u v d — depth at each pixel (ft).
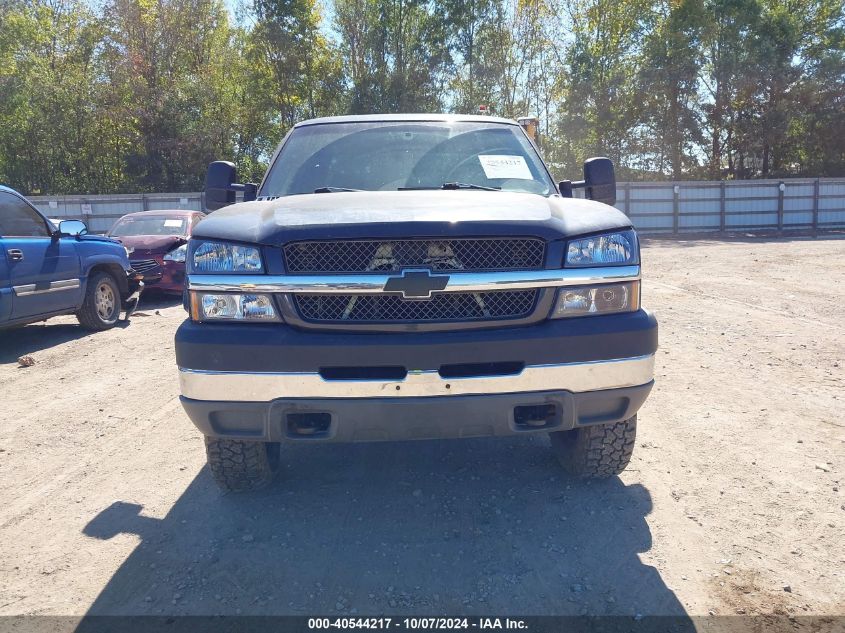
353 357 9.57
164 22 129.08
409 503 11.94
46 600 9.34
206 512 11.81
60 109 123.03
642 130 135.85
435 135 14.47
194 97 125.18
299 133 14.96
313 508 11.82
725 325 26.96
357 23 137.90
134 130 127.54
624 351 10.10
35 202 89.76
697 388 18.67
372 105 130.93
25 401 19.01
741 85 129.08
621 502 11.85
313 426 10.29
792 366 20.66
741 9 129.29
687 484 12.59
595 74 131.54
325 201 11.14
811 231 102.12
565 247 10.05
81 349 25.64
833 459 13.65
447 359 9.62
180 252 36.55
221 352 9.73
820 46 137.69
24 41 130.41
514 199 11.27
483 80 138.10
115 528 11.36
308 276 9.71
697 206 100.58
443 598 9.18
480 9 135.33
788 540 10.58
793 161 138.92
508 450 14.33
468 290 9.73
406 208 10.36
